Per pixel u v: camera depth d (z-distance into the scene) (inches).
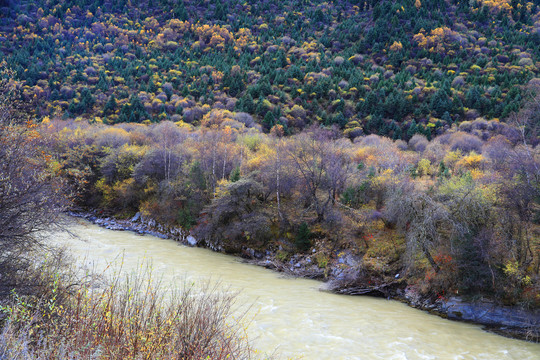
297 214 1518.2
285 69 6117.1
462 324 826.2
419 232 1016.2
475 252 892.0
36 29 7160.4
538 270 844.6
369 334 695.7
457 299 898.1
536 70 5022.1
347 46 7357.3
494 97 4015.8
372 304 936.9
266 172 1654.8
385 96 4552.2
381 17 7736.2
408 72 5423.2
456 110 3991.1
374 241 1241.4
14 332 227.5
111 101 4124.0
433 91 4429.1
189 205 1707.7
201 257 1344.7
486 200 948.0
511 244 890.7
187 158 2158.0
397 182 1309.1
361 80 5216.5
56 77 4722.0
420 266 1039.6
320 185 1550.2
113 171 2149.4
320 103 4675.2
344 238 1323.8
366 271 1130.7
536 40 6441.9
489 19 7701.8
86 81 4827.8
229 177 1756.9
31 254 417.7
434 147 2664.9
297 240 1373.0
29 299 306.3
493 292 869.8
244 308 765.9
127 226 1846.7
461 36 6707.7
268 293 929.5
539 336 751.1
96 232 1637.6
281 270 1272.1
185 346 251.0
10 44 6437.0
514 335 766.5
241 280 1050.7
